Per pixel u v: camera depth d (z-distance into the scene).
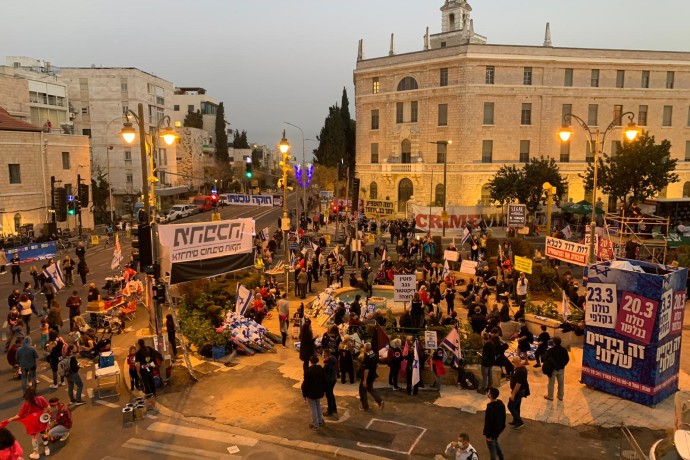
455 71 56.41
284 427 11.88
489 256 30.73
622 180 45.81
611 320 13.31
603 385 13.61
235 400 13.31
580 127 57.56
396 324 18.34
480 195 57.03
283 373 15.16
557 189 48.41
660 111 58.94
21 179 46.06
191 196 90.75
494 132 56.56
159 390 13.95
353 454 10.62
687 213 43.50
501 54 55.38
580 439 11.23
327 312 20.34
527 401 13.13
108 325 19.59
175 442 11.23
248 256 19.64
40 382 14.77
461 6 74.25
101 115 73.50
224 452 10.80
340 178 78.69
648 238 30.05
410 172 59.62
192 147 95.25
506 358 14.30
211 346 16.38
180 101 120.62
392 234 42.78
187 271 17.83
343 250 34.03
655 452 8.09
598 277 13.53
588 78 57.44
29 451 10.95
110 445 11.12
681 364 15.89
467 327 16.56
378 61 62.59
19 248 30.30
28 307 18.97
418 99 59.56
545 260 28.81
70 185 51.19
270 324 20.19
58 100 65.88
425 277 26.11
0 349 17.41
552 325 17.56
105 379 13.93
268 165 157.75
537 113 56.94
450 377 14.20
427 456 10.56
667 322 12.73
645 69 58.12
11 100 56.34
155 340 15.00
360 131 65.19
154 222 17.50
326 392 12.37
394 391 13.86
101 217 62.41
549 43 59.09
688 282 23.56
